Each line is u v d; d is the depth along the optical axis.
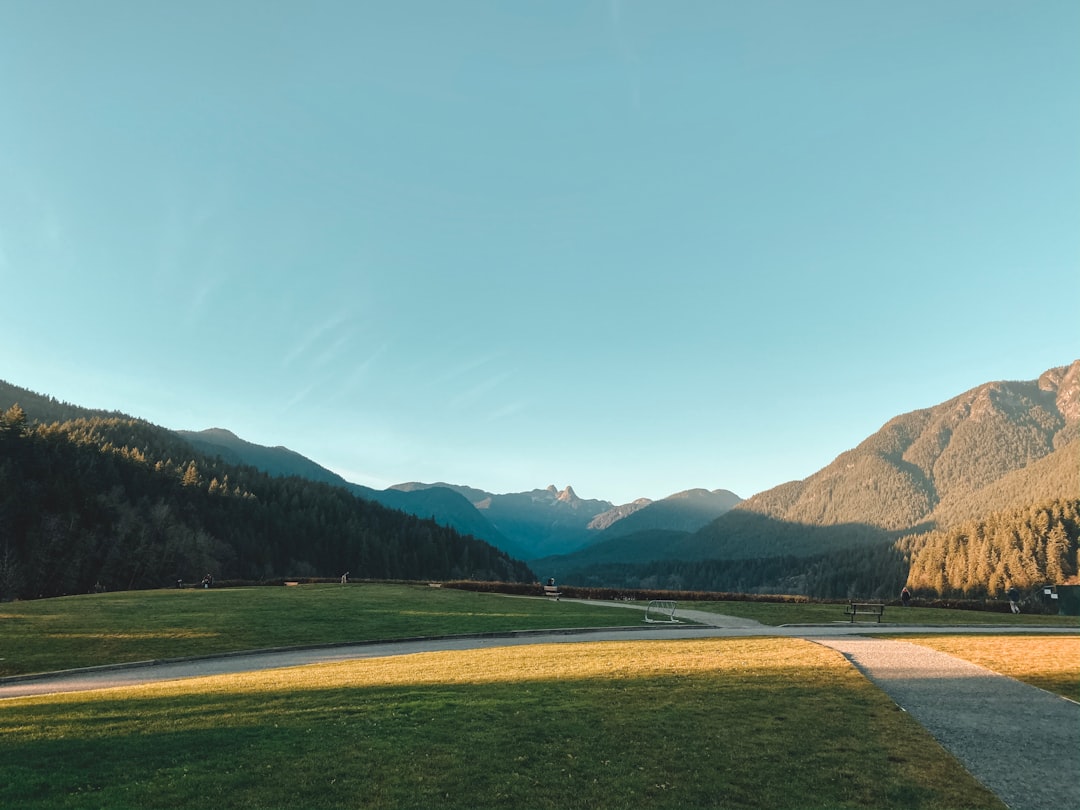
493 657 23.30
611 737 12.70
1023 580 125.62
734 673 18.53
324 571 163.50
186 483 153.12
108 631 31.39
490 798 9.95
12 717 14.91
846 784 10.55
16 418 124.94
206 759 11.55
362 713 14.48
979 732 13.26
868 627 35.81
